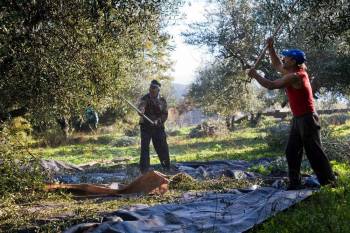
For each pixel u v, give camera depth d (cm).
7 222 589
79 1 669
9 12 611
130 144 2823
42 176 696
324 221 532
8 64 657
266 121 3756
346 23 901
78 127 3659
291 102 711
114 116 3725
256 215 562
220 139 2702
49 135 2970
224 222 547
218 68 2767
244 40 2311
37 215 618
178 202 693
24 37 645
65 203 719
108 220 564
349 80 2148
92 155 2177
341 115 3116
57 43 673
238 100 2950
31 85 684
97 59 705
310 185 740
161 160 1138
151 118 1129
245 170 1068
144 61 831
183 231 516
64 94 710
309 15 905
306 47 1873
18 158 659
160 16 773
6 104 705
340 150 1079
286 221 543
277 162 1016
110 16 703
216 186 838
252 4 2302
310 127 698
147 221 545
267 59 2211
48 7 654
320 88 2384
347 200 616
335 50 1975
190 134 3189
